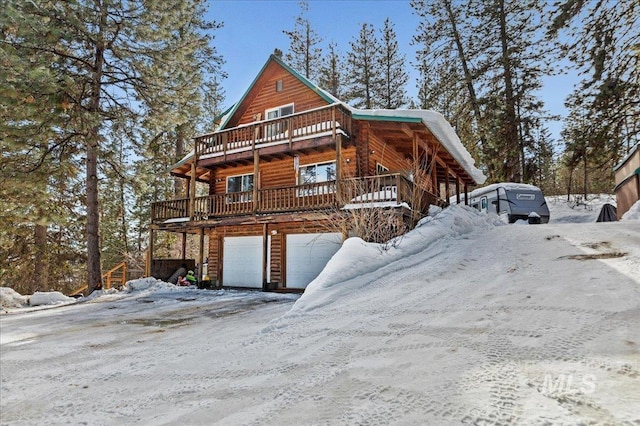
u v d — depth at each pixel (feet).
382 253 25.45
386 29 91.66
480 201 55.62
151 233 49.78
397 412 7.66
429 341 11.78
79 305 35.09
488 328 12.12
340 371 10.49
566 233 28.17
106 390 11.70
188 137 70.38
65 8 40.73
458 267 22.39
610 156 35.86
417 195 35.73
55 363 15.38
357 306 17.57
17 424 9.75
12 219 47.26
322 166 44.57
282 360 12.42
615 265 17.48
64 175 46.93
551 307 13.19
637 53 33.30
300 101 48.49
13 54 37.22
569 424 6.38
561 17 33.94
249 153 44.93
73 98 41.22
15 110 37.99
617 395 7.18
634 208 38.65
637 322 10.88
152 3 43.86
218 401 9.73
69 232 67.41
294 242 45.68
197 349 15.80
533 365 9.00
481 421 6.82
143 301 35.86
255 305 29.73
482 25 63.16
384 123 39.63
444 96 72.54
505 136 59.41
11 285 55.57
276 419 8.18
